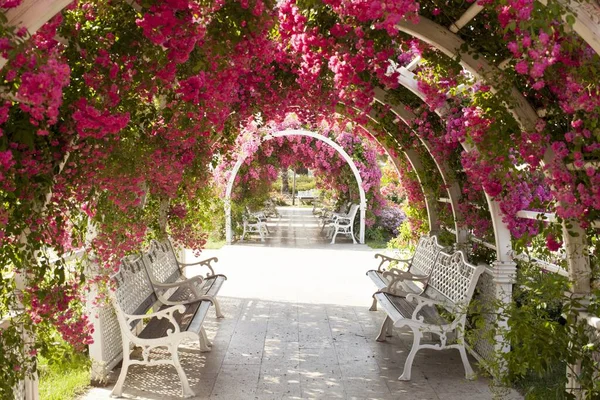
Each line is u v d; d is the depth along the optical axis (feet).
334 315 23.67
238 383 16.31
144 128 13.48
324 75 15.94
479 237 19.30
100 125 9.53
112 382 16.33
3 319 10.61
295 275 32.17
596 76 10.16
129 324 15.51
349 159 45.55
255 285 29.40
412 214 24.95
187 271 33.55
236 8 10.61
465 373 17.02
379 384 16.31
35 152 9.83
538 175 15.47
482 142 12.81
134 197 12.17
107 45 10.31
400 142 22.90
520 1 8.44
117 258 13.38
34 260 9.94
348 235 50.57
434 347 16.71
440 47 12.78
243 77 16.74
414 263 23.58
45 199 10.08
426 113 19.06
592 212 11.46
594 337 11.62
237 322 22.56
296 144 49.49
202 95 11.96
